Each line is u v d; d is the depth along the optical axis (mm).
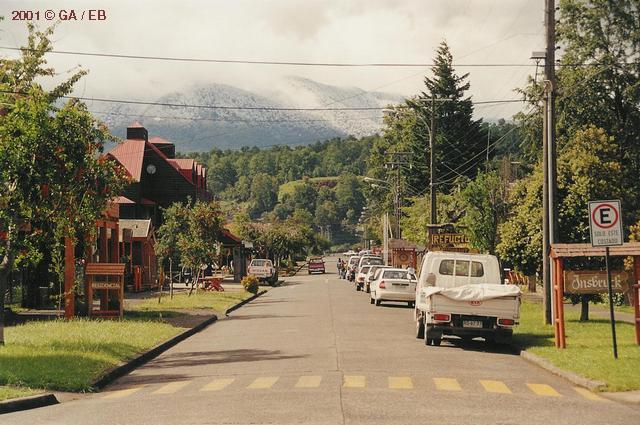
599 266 32844
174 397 16156
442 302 25422
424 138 105438
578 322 32406
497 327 25484
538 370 20562
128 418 13836
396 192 99812
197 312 40438
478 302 25375
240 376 19156
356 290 67500
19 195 24547
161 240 54031
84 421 13758
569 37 65625
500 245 37875
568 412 14242
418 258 74250
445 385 17266
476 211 56812
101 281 35531
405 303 49406
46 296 42000
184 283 78938
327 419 13031
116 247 41781
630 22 64438
